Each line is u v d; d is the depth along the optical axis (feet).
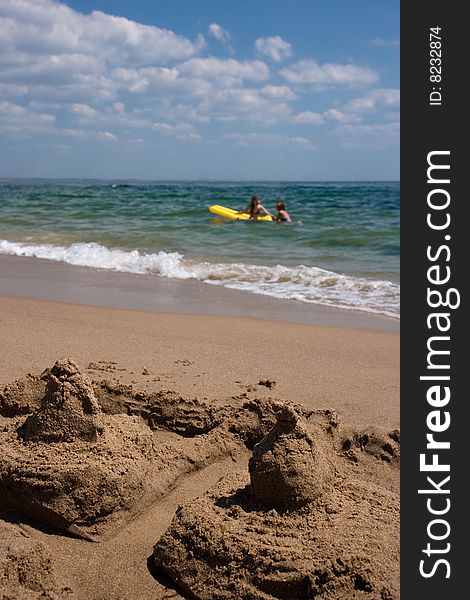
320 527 10.13
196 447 13.32
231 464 13.38
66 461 11.29
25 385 14.90
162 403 14.92
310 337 23.30
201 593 9.53
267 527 10.21
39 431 11.98
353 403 16.58
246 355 20.59
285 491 10.54
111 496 11.10
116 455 11.77
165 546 10.16
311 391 17.38
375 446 13.57
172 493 12.25
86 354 19.85
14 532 10.33
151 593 9.66
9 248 45.60
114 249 45.65
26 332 22.30
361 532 9.98
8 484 11.26
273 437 10.96
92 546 10.73
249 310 27.96
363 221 64.44
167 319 25.50
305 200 106.32
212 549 9.83
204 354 20.51
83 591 9.69
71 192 146.51
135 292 31.58
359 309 28.43
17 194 130.21
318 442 12.04
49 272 36.96
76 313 25.96
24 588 9.14
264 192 148.56
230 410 14.73
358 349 21.77
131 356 19.86
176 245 47.91
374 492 11.37
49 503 10.94
